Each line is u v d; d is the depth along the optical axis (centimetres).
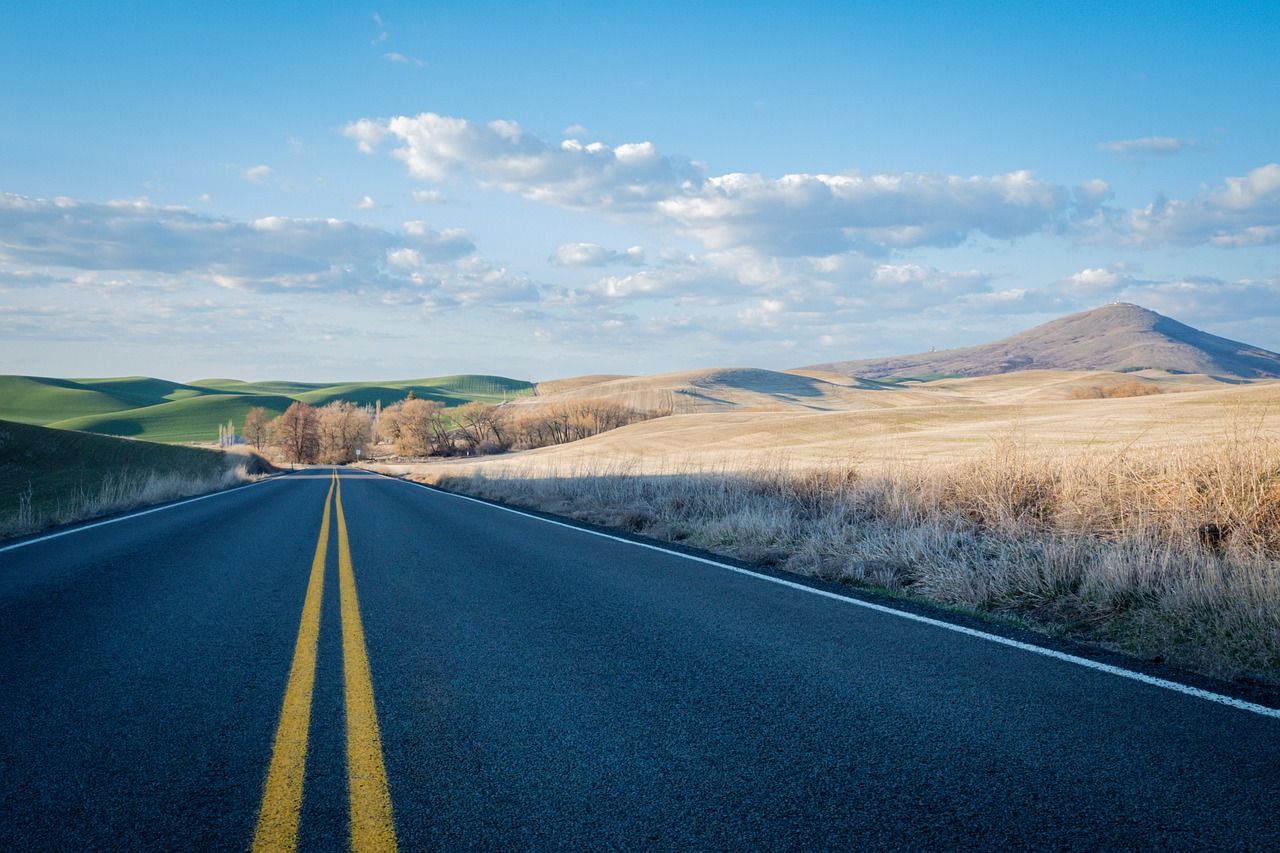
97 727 385
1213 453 945
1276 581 552
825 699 418
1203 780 311
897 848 261
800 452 3288
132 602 715
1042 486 1090
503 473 3331
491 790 309
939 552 836
